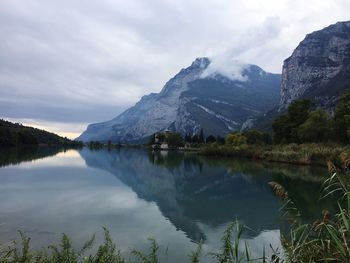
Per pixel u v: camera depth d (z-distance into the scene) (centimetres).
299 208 2909
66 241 1025
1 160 7875
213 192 4219
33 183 4469
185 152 16500
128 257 1778
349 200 715
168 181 5291
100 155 12750
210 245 2066
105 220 2659
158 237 2234
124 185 4681
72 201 3366
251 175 5700
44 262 940
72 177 5312
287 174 5625
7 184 4291
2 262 906
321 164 6712
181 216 2892
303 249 832
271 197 3822
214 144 11875
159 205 3362
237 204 3459
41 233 2202
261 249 1938
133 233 2314
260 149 9781
